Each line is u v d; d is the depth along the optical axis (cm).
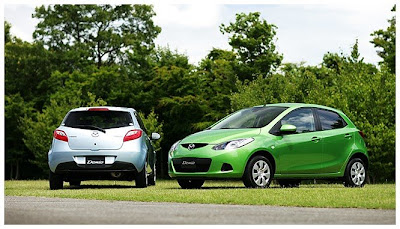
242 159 2259
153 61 8100
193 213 1348
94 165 2448
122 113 2530
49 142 6662
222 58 7350
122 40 8550
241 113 2497
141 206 1540
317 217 1267
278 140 2342
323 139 2439
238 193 1884
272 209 1445
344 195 1784
